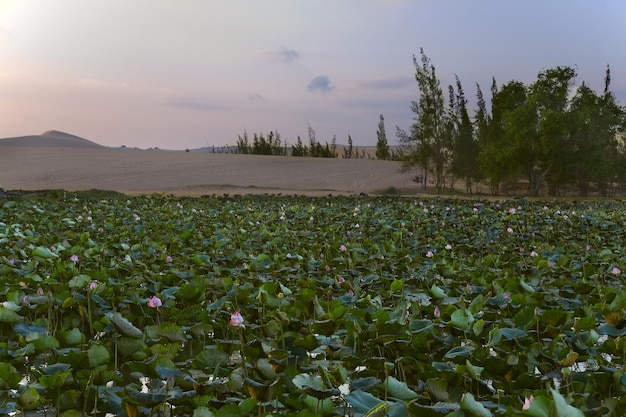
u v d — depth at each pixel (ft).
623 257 43.01
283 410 16.67
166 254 41.75
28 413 17.93
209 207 98.68
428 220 67.51
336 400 17.66
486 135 212.43
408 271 37.42
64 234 54.24
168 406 15.56
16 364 19.44
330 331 20.88
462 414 13.26
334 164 259.19
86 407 16.10
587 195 193.16
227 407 13.79
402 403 14.32
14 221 64.34
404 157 202.49
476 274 35.04
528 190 208.54
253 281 31.76
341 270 36.14
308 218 75.36
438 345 20.47
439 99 194.18
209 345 22.17
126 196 123.13
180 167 242.99
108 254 41.73
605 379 16.12
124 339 18.86
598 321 24.64
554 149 163.73
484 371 17.34
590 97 186.60
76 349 20.49
